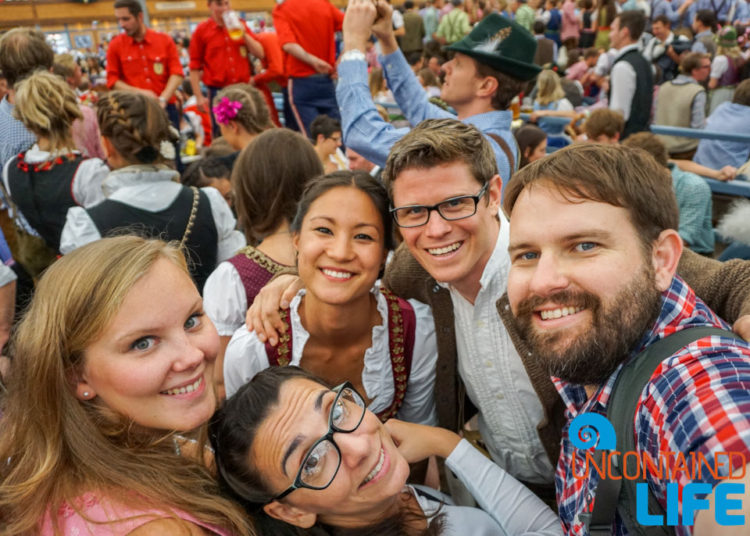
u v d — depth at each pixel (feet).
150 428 3.65
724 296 4.53
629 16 15.20
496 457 5.84
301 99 17.93
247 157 6.15
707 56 17.84
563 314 3.15
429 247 4.56
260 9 51.98
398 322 5.35
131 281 3.27
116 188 7.43
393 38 7.85
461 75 7.77
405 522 4.38
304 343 5.20
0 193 9.57
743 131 14.96
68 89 8.66
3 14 42.86
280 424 3.84
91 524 3.21
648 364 3.09
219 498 3.72
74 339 3.27
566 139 17.48
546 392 4.82
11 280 6.54
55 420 3.40
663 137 17.30
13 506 3.39
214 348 3.65
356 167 12.25
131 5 18.01
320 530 4.18
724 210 14.30
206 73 19.36
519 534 4.61
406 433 4.99
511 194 3.50
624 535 3.18
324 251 4.63
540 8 39.78
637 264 3.09
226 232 8.15
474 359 5.28
